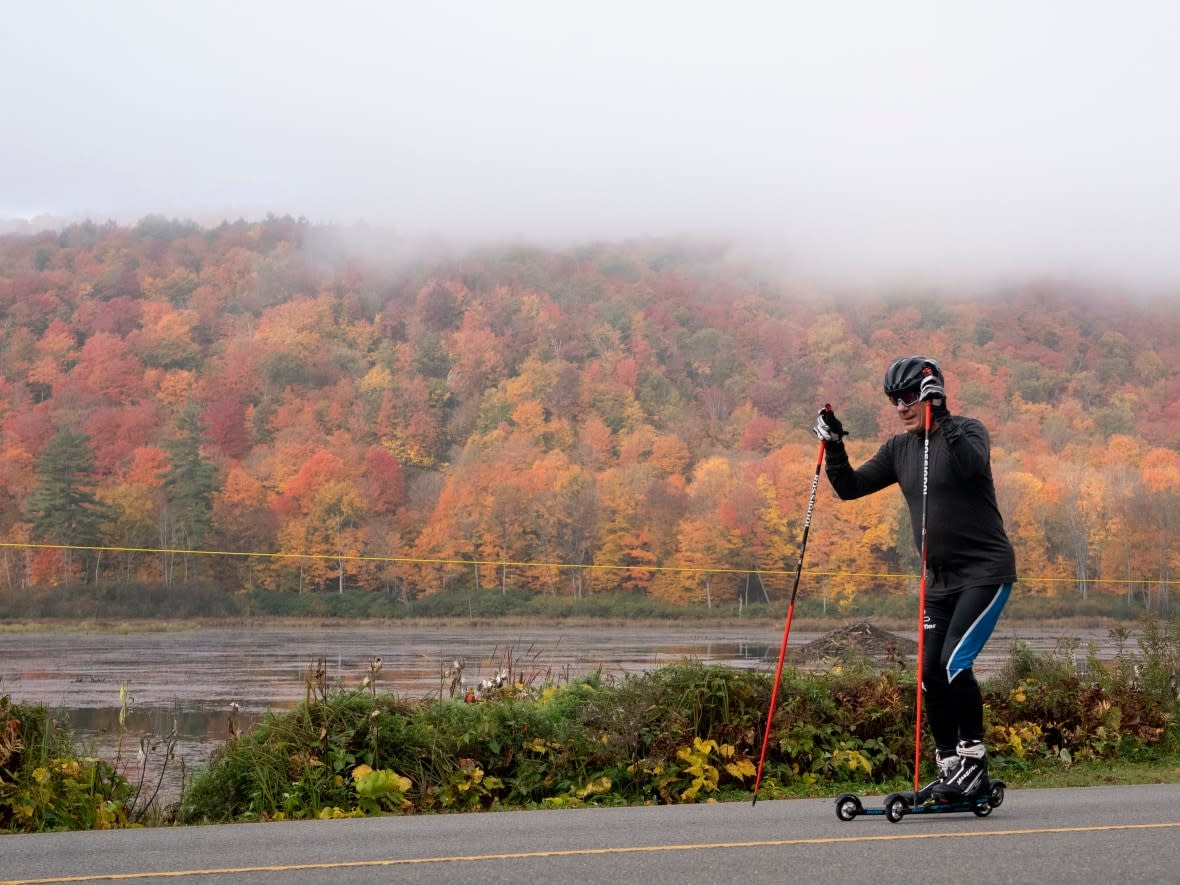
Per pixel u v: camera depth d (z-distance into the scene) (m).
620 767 9.93
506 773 9.91
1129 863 5.66
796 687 11.03
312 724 9.84
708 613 154.88
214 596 157.75
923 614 7.76
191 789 9.68
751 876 5.42
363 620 153.38
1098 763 11.57
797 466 185.12
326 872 5.64
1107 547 179.12
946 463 7.68
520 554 182.12
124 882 5.48
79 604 147.38
